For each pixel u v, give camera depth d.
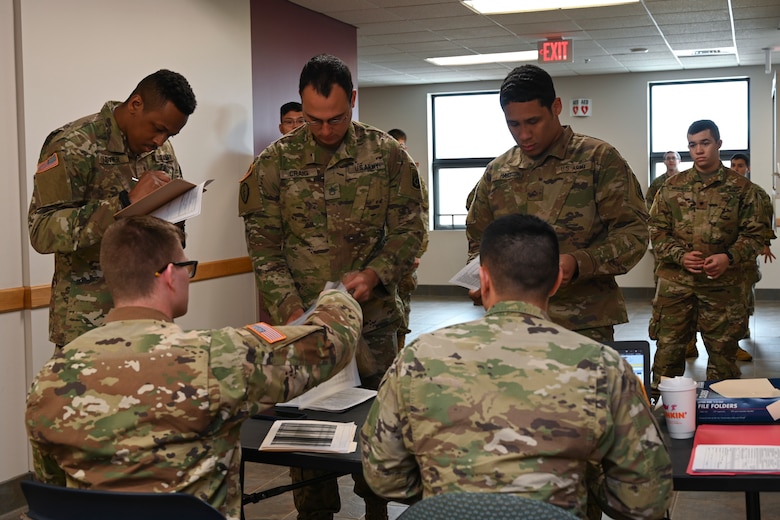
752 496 2.38
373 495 3.04
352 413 2.44
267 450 2.09
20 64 3.81
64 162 2.68
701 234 4.80
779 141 7.69
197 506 1.46
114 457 1.59
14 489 3.86
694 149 4.82
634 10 7.26
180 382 1.61
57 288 2.86
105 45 4.33
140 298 1.74
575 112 11.18
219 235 5.37
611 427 1.54
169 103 2.76
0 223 3.75
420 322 9.30
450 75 11.00
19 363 3.88
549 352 1.58
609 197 2.72
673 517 3.55
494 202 2.90
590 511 2.55
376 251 2.94
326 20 7.20
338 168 2.85
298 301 2.78
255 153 6.06
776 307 9.88
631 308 10.05
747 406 2.17
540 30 8.07
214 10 5.29
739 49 9.26
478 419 1.54
